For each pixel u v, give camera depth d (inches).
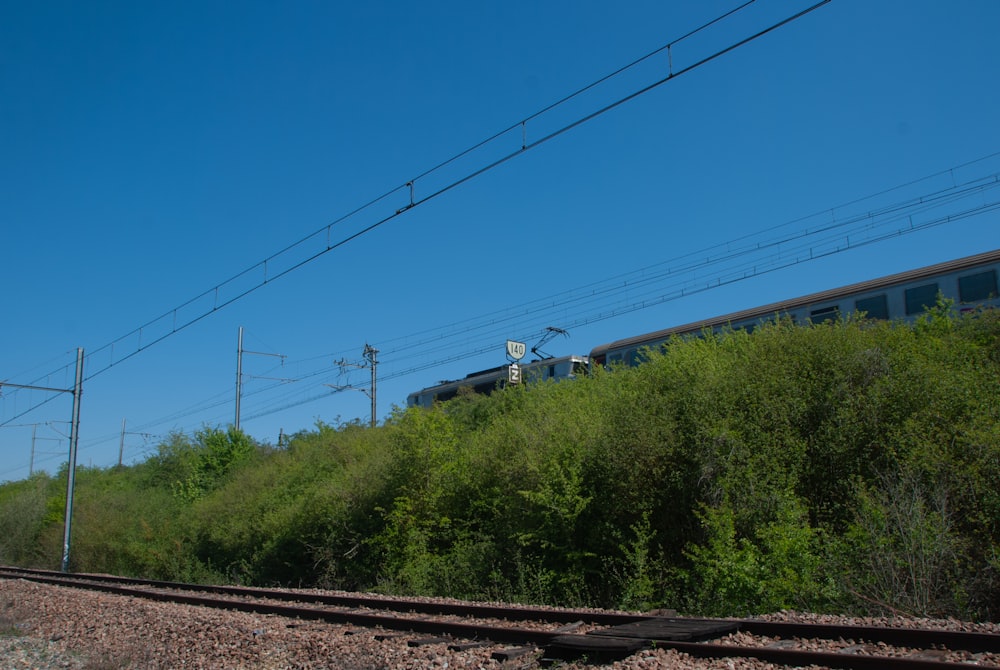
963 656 286.2
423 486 845.2
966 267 893.8
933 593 422.0
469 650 366.3
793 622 376.2
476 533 753.0
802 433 557.3
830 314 1017.5
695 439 569.3
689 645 316.2
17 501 1850.4
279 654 409.4
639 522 573.6
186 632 491.8
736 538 511.2
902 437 502.0
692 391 613.9
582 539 623.2
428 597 636.1
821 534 497.0
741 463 543.2
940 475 469.1
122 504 1648.6
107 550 1464.1
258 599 705.6
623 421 625.6
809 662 287.1
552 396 934.4
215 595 754.8
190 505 1524.4
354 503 927.7
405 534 816.9
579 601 577.6
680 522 572.4
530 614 455.8
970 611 406.9
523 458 706.8
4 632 604.7
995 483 448.8
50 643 542.6
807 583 439.5
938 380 525.3
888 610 416.2
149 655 449.1
